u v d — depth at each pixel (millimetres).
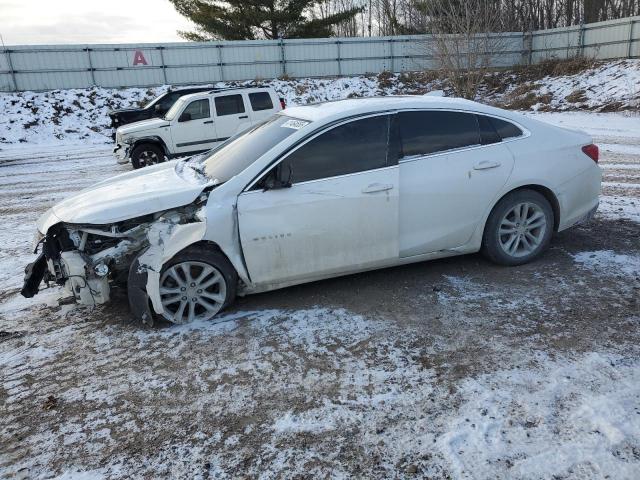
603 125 16109
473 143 4492
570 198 4832
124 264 4070
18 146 19109
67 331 4023
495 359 3318
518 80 26906
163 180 4496
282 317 4051
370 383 3143
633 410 2756
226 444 2699
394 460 2516
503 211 4605
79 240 3979
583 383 3012
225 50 27109
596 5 35906
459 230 4504
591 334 3553
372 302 4234
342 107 4371
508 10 32531
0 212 8523
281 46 27938
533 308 3977
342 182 4074
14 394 3230
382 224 4211
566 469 2387
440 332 3697
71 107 22766
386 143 4227
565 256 5000
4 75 23688
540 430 2646
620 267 4668
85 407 3066
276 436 2736
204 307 4086
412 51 29672
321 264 4164
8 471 2576
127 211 3859
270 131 4562
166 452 2664
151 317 3969
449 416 2801
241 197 3939
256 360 3469
